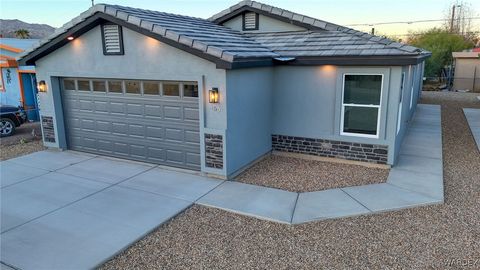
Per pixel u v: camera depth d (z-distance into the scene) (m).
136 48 8.37
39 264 4.68
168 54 7.98
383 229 5.55
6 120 12.66
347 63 8.24
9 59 14.36
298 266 4.61
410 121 13.80
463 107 18.36
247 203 6.57
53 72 9.87
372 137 8.55
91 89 9.65
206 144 7.95
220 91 7.54
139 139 9.17
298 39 10.01
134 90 8.92
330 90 8.82
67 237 5.39
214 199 6.77
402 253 4.87
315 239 5.29
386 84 8.09
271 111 9.66
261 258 4.81
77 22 8.64
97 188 7.40
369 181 7.63
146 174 8.28
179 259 4.82
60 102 10.24
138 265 4.70
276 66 9.36
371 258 4.77
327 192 7.04
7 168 8.80
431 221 5.80
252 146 8.86
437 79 30.92
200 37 7.97
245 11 11.23
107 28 8.62
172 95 8.38
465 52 28.05
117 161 9.38
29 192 7.22
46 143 10.66
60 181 7.84
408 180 7.58
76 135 10.34
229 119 7.70
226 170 7.83
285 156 9.73
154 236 5.46
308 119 9.27
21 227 5.73
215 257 4.85
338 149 9.02
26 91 15.23
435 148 10.14
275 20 10.89
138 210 6.33
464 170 8.42
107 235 5.44
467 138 11.68
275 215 6.04
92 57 9.09
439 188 7.10
